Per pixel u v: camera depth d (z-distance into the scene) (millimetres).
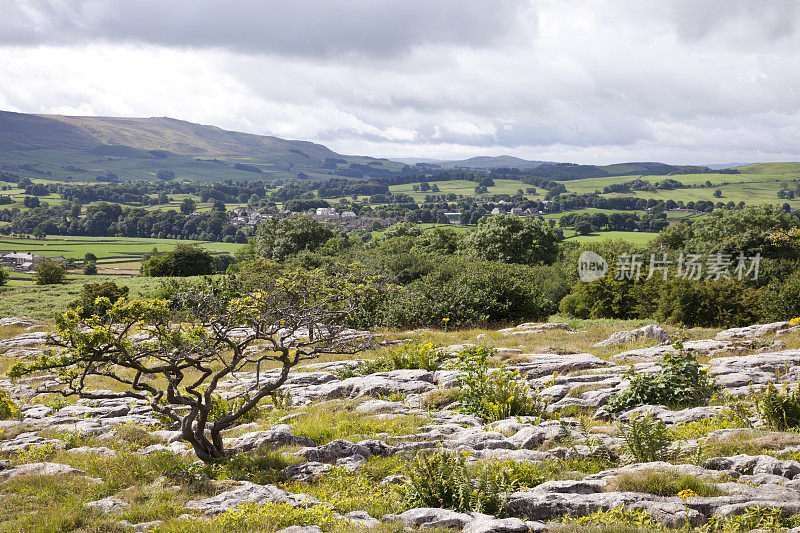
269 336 10570
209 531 6832
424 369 18297
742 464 8023
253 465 9812
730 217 55594
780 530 5832
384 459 9891
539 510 7160
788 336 20172
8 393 18688
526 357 18500
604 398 13398
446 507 7758
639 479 7406
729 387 13367
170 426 13609
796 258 43969
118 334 9328
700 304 30641
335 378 18531
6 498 8469
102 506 8109
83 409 15492
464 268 37844
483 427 11820
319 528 6906
